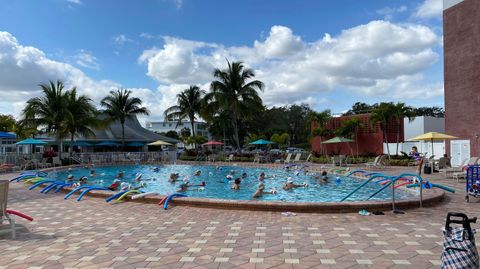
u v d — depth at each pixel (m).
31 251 5.43
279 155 32.44
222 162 31.92
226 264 4.77
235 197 13.43
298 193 14.02
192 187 16.20
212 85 35.94
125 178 21.06
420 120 36.62
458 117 22.36
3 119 43.62
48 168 23.84
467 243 3.46
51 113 28.69
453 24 22.75
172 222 7.39
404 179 14.78
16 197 11.29
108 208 9.09
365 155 30.38
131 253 5.29
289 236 6.16
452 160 22.69
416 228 6.68
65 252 5.36
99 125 33.19
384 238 5.98
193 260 4.95
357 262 4.79
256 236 6.19
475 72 21.20
